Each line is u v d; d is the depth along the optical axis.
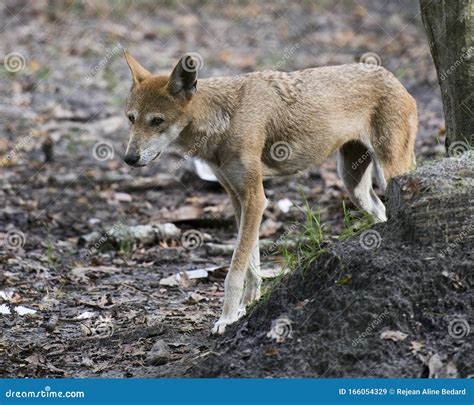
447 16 9.67
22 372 8.84
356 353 7.55
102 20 29.19
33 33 27.59
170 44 26.83
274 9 30.77
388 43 26.06
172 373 8.29
